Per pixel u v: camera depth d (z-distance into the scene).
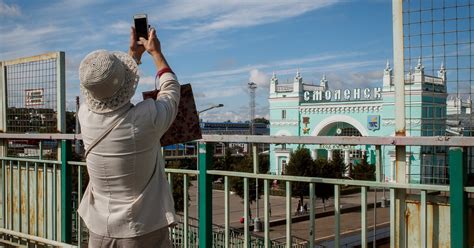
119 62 2.18
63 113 4.77
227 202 3.42
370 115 45.34
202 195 3.44
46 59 4.87
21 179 5.11
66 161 4.60
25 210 5.07
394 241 2.78
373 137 2.69
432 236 2.68
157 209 2.33
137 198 2.27
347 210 28.92
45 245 4.83
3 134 5.13
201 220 3.44
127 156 2.21
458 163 2.40
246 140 3.16
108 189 2.29
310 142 2.90
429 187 2.55
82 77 2.13
